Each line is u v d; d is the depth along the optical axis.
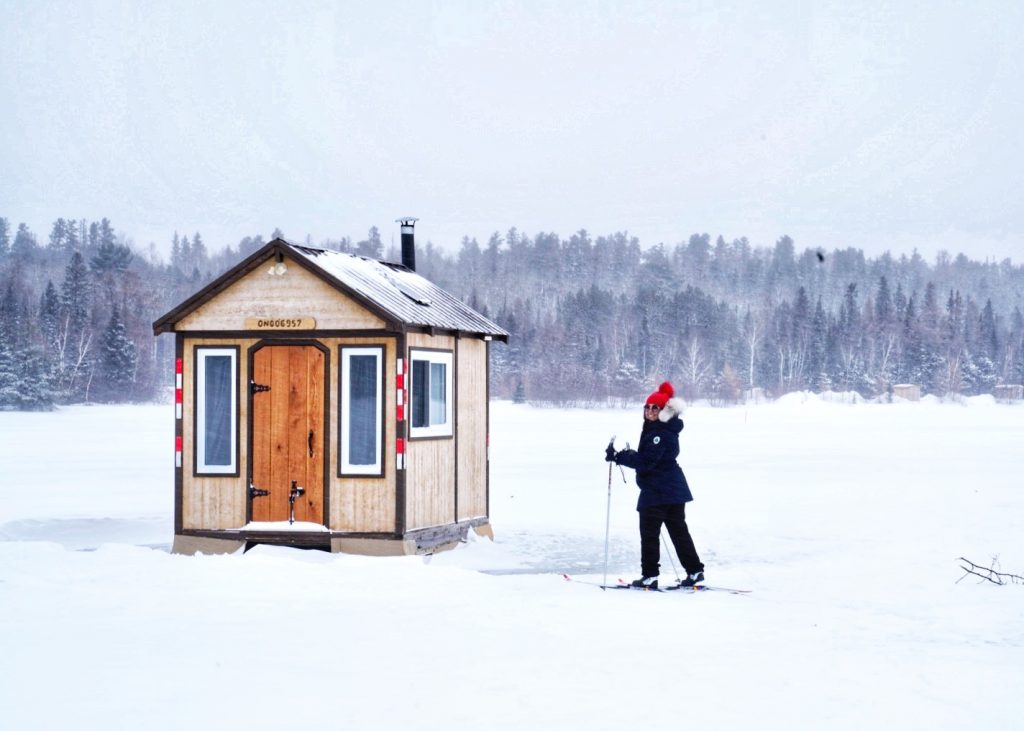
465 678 6.91
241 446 13.86
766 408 115.69
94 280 140.50
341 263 14.73
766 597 10.86
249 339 13.87
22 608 9.17
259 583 10.53
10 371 91.31
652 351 158.50
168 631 8.30
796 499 22.50
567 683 6.80
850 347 166.00
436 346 14.48
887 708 6.31
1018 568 13.31
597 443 45.06
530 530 17.17
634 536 16.55
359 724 5.82
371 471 13.48
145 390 107.56
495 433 55.16
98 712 5.98
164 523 17.28
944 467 31.98
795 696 6.55
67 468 30.03
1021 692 6.72
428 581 10.89
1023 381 174.38
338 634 8.28
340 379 13.62
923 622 9.30
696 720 5.99
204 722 5.81
